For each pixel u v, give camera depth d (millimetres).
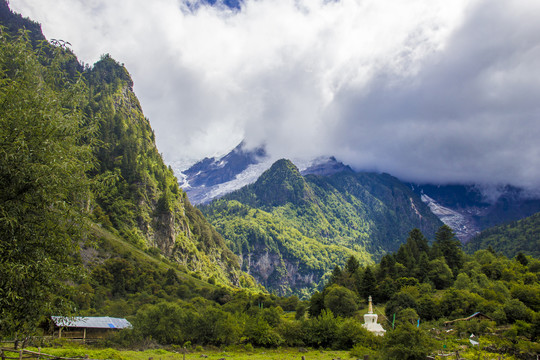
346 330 90625
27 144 26469
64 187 28672
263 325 92125
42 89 29625
